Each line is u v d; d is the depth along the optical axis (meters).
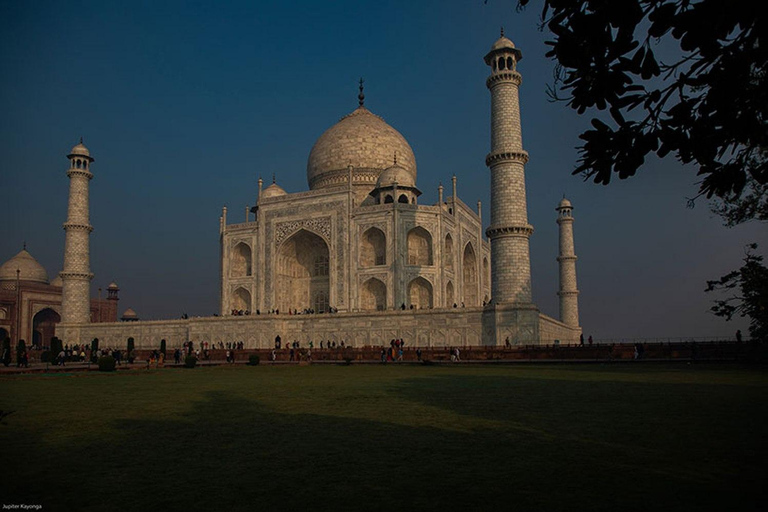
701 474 10.89
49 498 9.84
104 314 121.75
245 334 72.69
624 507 9.02
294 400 23.36
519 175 59.88
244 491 10.18
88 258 84.19
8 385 32.47
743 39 6.99
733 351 48.97
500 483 10.46
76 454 13.20
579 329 90.75
